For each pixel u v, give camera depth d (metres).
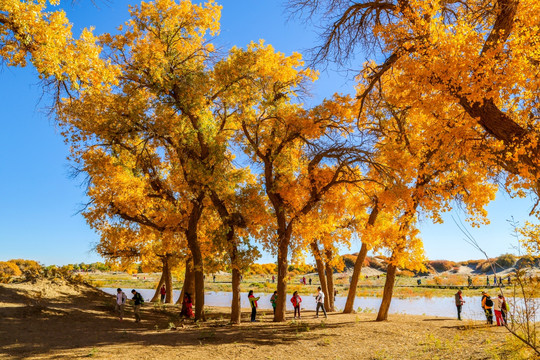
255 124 19.72
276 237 19.83
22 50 8.13
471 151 10.25
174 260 27.92
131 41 17.70
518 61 8.38
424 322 17.55
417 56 9.83
